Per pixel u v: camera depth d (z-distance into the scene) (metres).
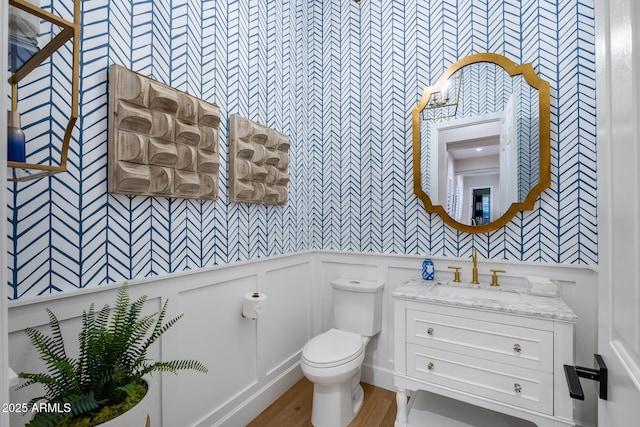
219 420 1.61
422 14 2.05
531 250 1.73
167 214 1.40
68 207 1.08
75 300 1.09
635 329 0.43
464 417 1.73
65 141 0.86
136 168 1.23
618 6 0.49
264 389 1.92
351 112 2.31
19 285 0.97
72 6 1.10
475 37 1.87
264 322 1.95
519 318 1.38
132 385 0.87
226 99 1.70
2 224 0.44
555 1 1.66
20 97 0.97
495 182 1.80
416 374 1.61
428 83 2.03
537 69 1.71
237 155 1.72
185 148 1.41
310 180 2.47
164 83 1.38
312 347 1.78
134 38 1.28
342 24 2.36
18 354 0.96
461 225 1.89
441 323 1.55
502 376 1.41
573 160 1.61
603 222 0.60
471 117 1.87
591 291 1.57
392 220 2.15
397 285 2.12
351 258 2.29
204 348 1.55
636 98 0.42
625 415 0.48
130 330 0.96
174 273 1.41
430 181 1.99
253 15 1.91
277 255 2.07
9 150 0.80
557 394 1.30
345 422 1.73
